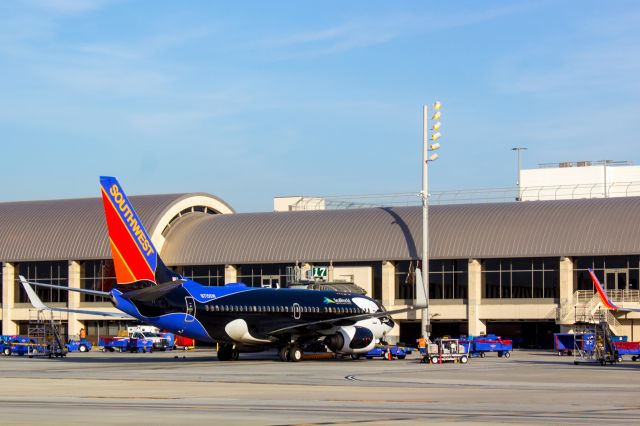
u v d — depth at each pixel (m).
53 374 58.97
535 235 109.56
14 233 124.88
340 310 82.94
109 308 121.31
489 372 62.22
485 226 112.75
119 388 47.25
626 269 106.50
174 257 121.50
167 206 123.25
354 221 119.44
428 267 111.56
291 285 106.94
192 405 38.41
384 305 114.19
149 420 32.81
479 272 111.19
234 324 75.56
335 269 116.06
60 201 130.38
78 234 122.25
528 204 115.56
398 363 76.06
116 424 31.58
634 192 150.00
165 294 71.81
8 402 39.53
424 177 101.75
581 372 62.38
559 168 153.75
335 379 54.53
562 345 93.00
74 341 115.50
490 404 39.12
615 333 105.19
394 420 33.09
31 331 101.19
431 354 75.75
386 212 120.19
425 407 37.81
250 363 75.25
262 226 122.19
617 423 32.31
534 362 77.25
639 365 72.31
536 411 36.34
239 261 119.06
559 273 108.00
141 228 70.19
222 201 132.62
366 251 115.12
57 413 35.06
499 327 116.88
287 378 55.31
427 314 101.44
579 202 113.62
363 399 41.25
